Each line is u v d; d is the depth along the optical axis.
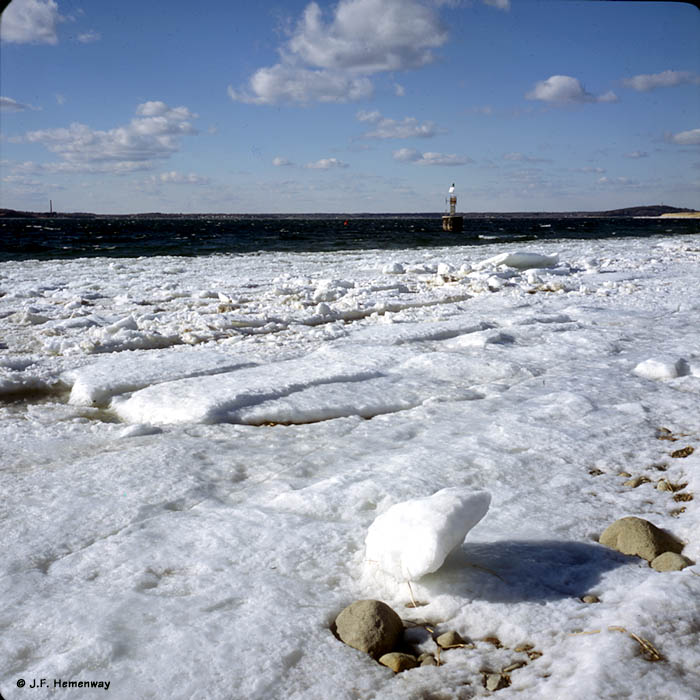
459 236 44.62
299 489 3.42
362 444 4.25
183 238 42.72
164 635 2.15
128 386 5.82
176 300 11.48
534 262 17.06
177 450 4.09
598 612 2.24
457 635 2.19
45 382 6.16
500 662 2.05
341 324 9.20
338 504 3.18
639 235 45.31
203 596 2.40
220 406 5.00
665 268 16.55
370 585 2.51
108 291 12.88
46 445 4.32
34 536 2.92
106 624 2.20
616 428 4.40
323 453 4.06
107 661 2.02
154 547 2.78
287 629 2.20
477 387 5.67
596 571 2.55
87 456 4.11
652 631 2.08
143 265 18.88
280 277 14.86
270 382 5.64
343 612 2.24
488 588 2.42
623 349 7.24
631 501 3.25
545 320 9.10
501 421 4.54
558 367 6.39
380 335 8.02
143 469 3.74
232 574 2.56
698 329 8.27
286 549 2.75
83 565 2.64
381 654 2.11
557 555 2.68
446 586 2.43
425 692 1.92
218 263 19.69
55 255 25.66
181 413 4.96
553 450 3.97
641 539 2.70
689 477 3.49
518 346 7.45
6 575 2.58
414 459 3.79
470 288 12.78
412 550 2.41
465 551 2.70
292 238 42.38
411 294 12.09
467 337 7.67
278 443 4.31
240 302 11.30
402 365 6.46
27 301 11.41
